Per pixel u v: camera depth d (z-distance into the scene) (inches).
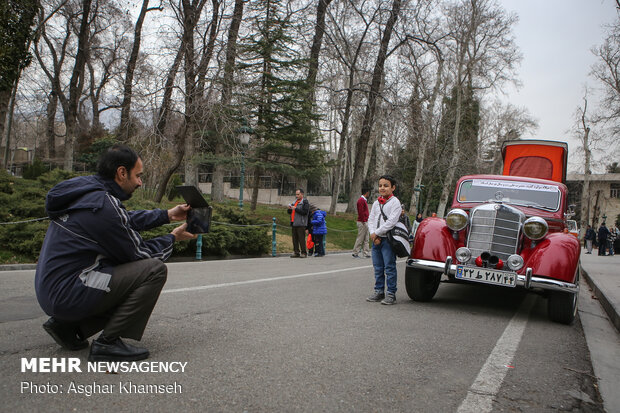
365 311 215.5
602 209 2191.2
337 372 125.4
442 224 249.6
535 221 225.0
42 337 144.1
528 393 120.7
